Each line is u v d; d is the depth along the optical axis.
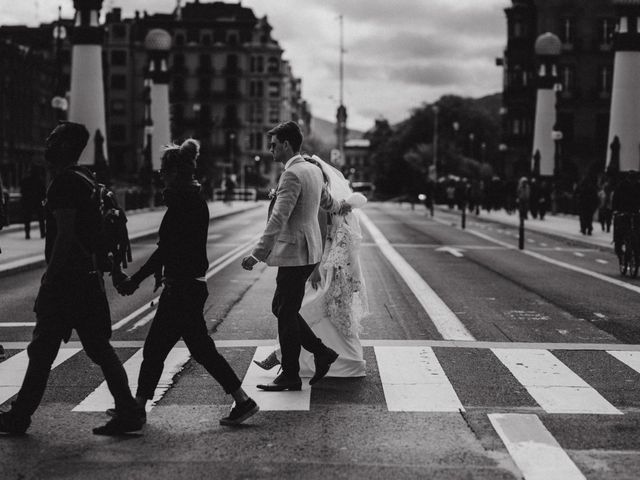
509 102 97.00
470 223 46.50
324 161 8.84
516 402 8.04
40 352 6.89
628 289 17.09
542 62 72.94
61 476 5.97
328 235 8.85
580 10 90.31
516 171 96.50
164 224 7.15
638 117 54.16
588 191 34.03
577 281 18.47
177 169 7.20
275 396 8.21
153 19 125.12
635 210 19.61
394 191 121.75
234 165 122.00
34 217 35.47
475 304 14.78
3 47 78.50
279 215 7.84
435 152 98.31
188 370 9.38
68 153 6.82
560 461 6.32
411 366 9.62
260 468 6.14
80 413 7.64
